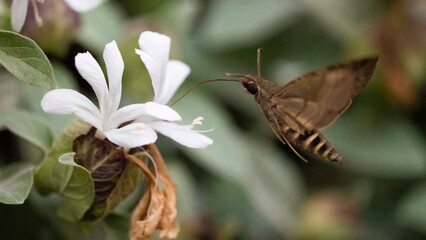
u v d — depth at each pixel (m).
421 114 0.66
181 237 0.60
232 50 0.64
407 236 0.64
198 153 0.60
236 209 0.62
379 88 0.65
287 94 0.54
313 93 0.54
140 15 0.63
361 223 0.64
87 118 0.52
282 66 0.65
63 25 0.57
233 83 0.63
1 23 0.56
